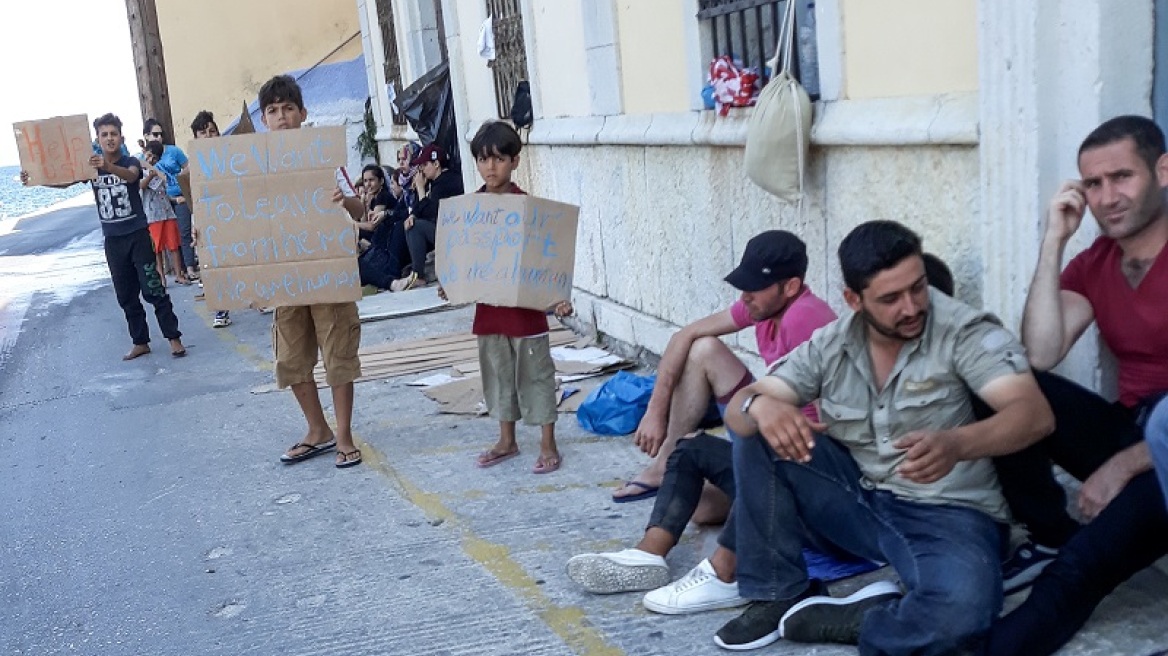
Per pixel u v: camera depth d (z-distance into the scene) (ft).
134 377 25.32
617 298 22.22
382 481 16.16
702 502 12.85
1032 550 10.11
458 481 15.78
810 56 15.53
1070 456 9.90
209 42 53.06
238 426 20.10
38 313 37.17
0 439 21.13
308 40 53.57
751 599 10.30
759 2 15.58
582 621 11.13
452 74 31.27
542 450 15.76
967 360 9.19
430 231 32.32
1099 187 9.43
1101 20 10.33
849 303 9.38
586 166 22.66
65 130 25.13
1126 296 9.89
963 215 12.19
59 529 15.69
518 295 15.06
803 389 9.84
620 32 20.08
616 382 17.49
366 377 22.54
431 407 19.86
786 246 11.43
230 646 11.57
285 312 16.75
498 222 15.11
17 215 100.83
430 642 11.10
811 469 9.95
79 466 18.74
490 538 13.57
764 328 12.43
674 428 13.62
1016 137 11.10
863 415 9.71
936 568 9.04
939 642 8.88
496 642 10.93
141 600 12.98
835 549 11.18
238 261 16.08
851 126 13.61
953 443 8.63
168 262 43.83
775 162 14.52
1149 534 9.01
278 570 13.37
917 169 12.80
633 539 13.01
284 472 17.08
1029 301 9.98
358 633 11.50
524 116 25.61
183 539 14.75
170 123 49.98
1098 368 11.00
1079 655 9.29
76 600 13.19
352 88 53.01
